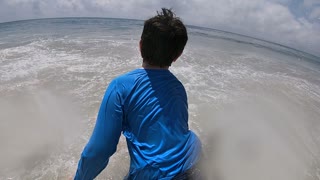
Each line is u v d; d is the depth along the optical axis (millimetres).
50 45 8617
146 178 1224
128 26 19828
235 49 13273
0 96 4508
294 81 7629
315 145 4133
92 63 6766
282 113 5113
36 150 3174
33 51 7598
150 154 1217
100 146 1197
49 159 3031
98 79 5594
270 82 7082
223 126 4188
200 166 1378
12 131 3539
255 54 12438
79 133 3596
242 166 3291
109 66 6605
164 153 1223
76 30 14344
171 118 1247
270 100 5707
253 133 4121
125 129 1271
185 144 1292
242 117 4613
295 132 4441
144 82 1231
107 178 2771
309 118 5086
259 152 3635
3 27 15359
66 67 6242
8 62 6359
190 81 6242
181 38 1238
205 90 5730
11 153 3082
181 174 1250
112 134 1211
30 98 4520
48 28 15055
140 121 1217
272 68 9250
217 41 16453
